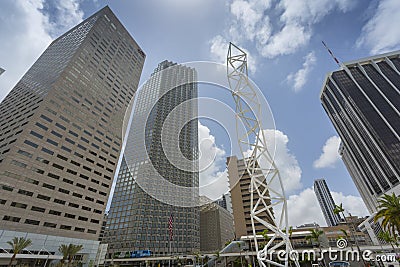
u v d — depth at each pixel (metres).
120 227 88.19
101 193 64.38
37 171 51.34
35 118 54.88
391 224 33.25
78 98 67.44
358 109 116.00
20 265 43.03
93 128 68.56
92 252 56.56
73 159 59.84
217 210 100.69
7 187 45.62
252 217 19.41
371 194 118.44
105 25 90.81
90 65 75.94
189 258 76.12
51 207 51.59
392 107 108.44
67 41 86.88
